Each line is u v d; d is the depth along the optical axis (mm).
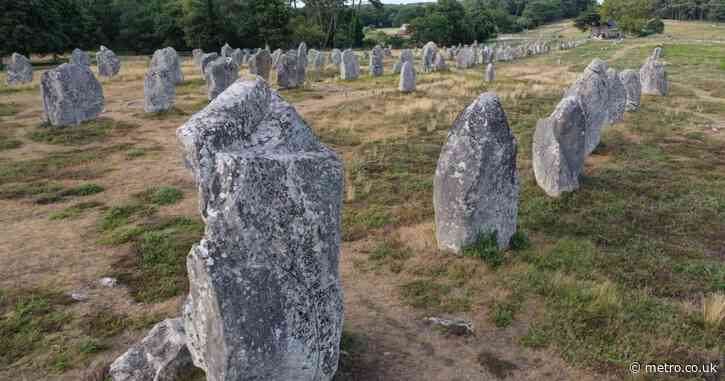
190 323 4383
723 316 6184
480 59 47344
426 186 11414
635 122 17906
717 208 10047
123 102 22438
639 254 8117
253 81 4590
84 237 8859
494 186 7949
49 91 17000
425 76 32094
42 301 6676
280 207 4152
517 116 18719
